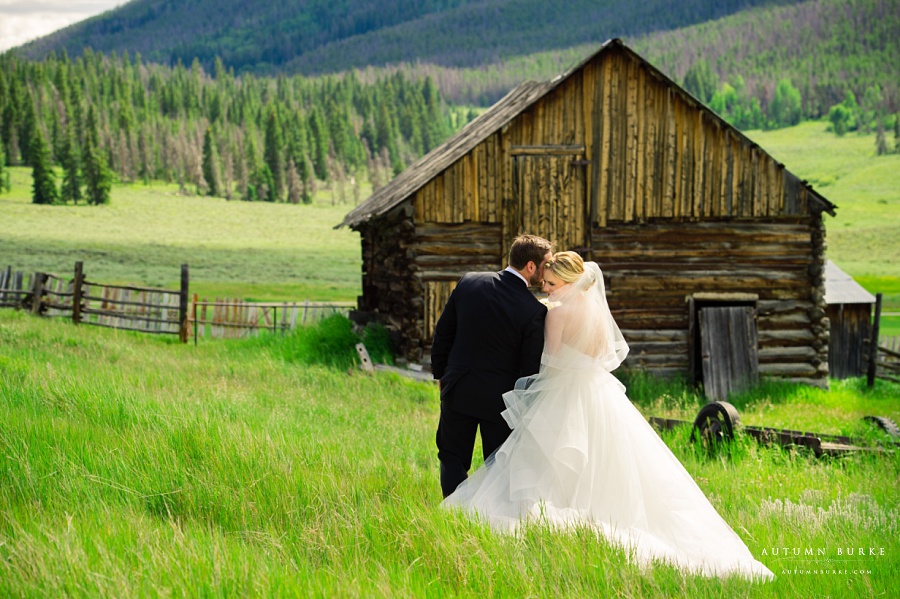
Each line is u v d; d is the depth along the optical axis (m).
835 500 6.51
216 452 5.27
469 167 15.82
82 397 6.45
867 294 29.47
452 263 15.87
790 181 16.55
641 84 16.09
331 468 5.38
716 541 4.64
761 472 7.49
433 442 8.23
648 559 4.22
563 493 4.76
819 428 11.87
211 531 4.02
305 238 98.12
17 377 7.19
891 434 9.59
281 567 3.52
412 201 15.73
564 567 3.83
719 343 16.38
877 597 4.04
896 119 190.38
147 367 11.44
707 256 16.61
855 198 142.75
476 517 4.34
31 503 4.04
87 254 72.12
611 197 16.16
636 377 16.02
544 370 4.94
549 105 15.96
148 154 174.75
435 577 3.68
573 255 5.05
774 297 16.86
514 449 4.86
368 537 4.12
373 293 20.38
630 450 4.84
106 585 3.11
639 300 16.45
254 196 161.75
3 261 63.62
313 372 13.96
